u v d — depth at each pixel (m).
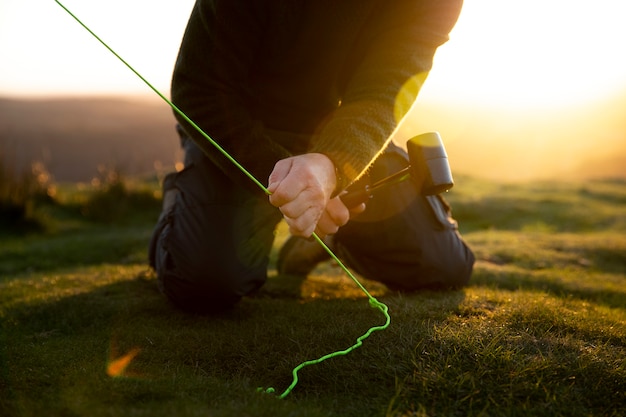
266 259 2.02
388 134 1.48
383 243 2.13
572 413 1.21
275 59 1.76
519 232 5.55
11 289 2.51
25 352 1.51
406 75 1.50
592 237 4.80
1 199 5.44
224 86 1.65
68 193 7.27
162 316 1.95
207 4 1.57
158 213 6.62
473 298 2.00
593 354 1.45
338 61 1.77
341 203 1.61
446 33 1.57
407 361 1.41
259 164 1.72
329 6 1.63
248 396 1.24
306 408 1.19
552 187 8.70
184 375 1.36
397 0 1.57
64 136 26.19
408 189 2.11
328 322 1.76
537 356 1.43
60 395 1.22
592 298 2.55
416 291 2.20
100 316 1.98
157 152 22.19
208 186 1.93
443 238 2.17
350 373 1.40
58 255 3.95
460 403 1.24
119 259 3.91
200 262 1.84
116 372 1.38
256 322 1.84
